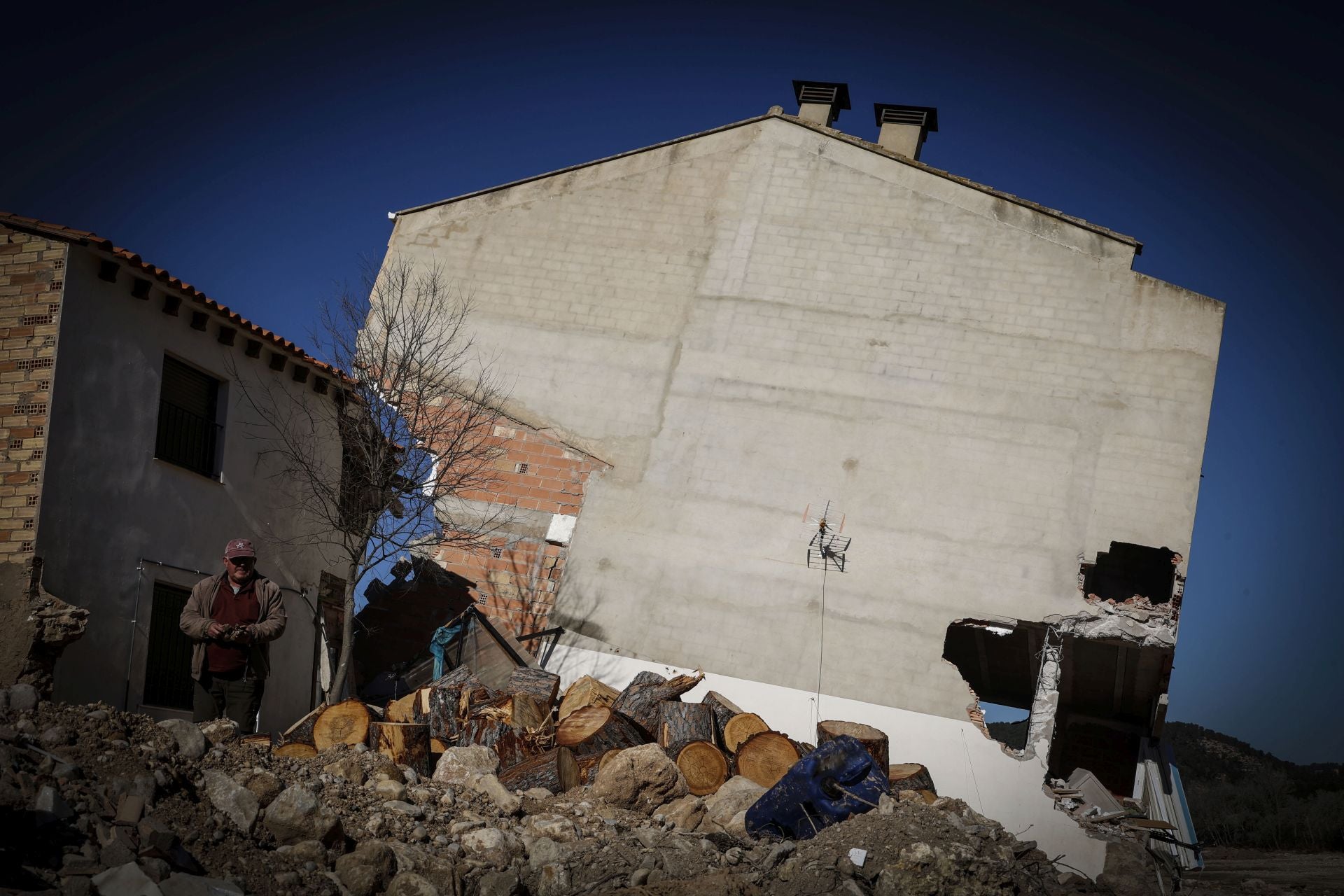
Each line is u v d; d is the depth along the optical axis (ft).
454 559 60.03
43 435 37.09
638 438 60.95
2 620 35.40
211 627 35.47
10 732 26.32
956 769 52.37
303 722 42.37
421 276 66.74
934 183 62.13
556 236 66.08
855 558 56.54
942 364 59.00
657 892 29.94
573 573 58.80
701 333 62.28
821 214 63.16
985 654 67.92
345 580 55.42
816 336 60.90
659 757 41.19
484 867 30.40
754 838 39.27
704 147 65.98
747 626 56.49
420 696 45.96
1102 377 57.16
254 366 48.96
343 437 54.85
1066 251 59.41
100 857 23.88
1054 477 56.08
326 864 27.84
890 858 34.22
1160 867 49.80
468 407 62.03
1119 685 65.46
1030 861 39.29
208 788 28.14
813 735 54.13
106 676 39.40
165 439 43.83
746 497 58.65
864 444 58.44
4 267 38.83
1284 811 80.79
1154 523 54.65
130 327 41.29
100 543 39.32
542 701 48.85
